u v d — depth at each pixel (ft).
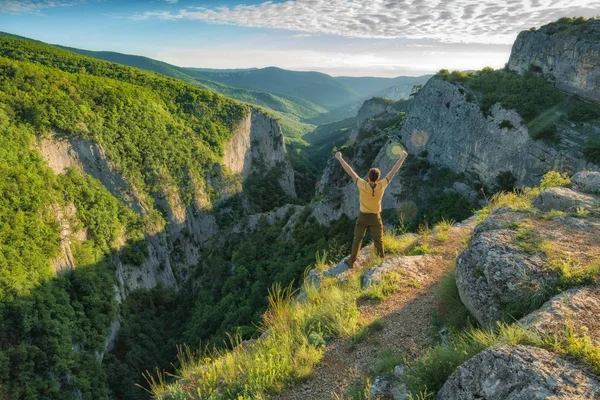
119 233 244.63
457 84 143.54
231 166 395.75
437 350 15.35
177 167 320.29
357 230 30.04
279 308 26.30
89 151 249.55
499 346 12.10
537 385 10.20
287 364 18.95
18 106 220.64
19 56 376.68
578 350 11.10
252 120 422.82
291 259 157.28
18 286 158.71
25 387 138.10
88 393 151.23
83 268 203.21
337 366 18.62
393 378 15.62
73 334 165.58
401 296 24.40
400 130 169.07
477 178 126.82
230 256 223.30
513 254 17.72
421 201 139.44
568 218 21.76
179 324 210.18
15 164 199.52
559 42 120.26
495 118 121.90
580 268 15.85
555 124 106.93
